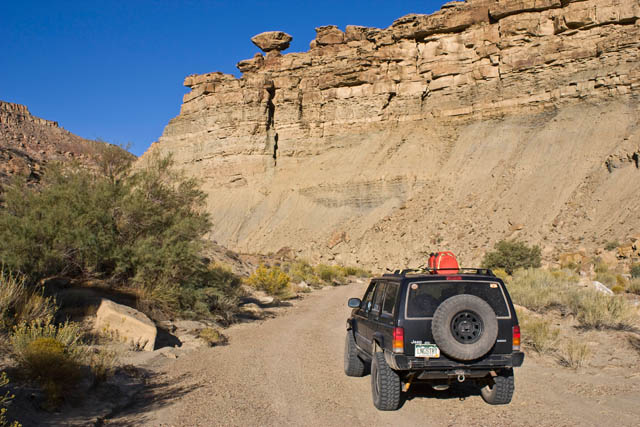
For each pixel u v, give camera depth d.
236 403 6.50
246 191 92.88
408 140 85.31
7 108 71.44
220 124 99.62
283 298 23.73
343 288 33.59
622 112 66.38
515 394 7.00
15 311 8.48
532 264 40.84
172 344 10.71
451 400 6.73
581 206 55.97
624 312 13.25
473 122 81.88
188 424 5.61
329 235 74.94
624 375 8.22
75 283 11.98
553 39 78.00
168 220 14.50
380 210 76.31
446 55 88.44
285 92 99.69
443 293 6.27
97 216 12.45
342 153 90.38
